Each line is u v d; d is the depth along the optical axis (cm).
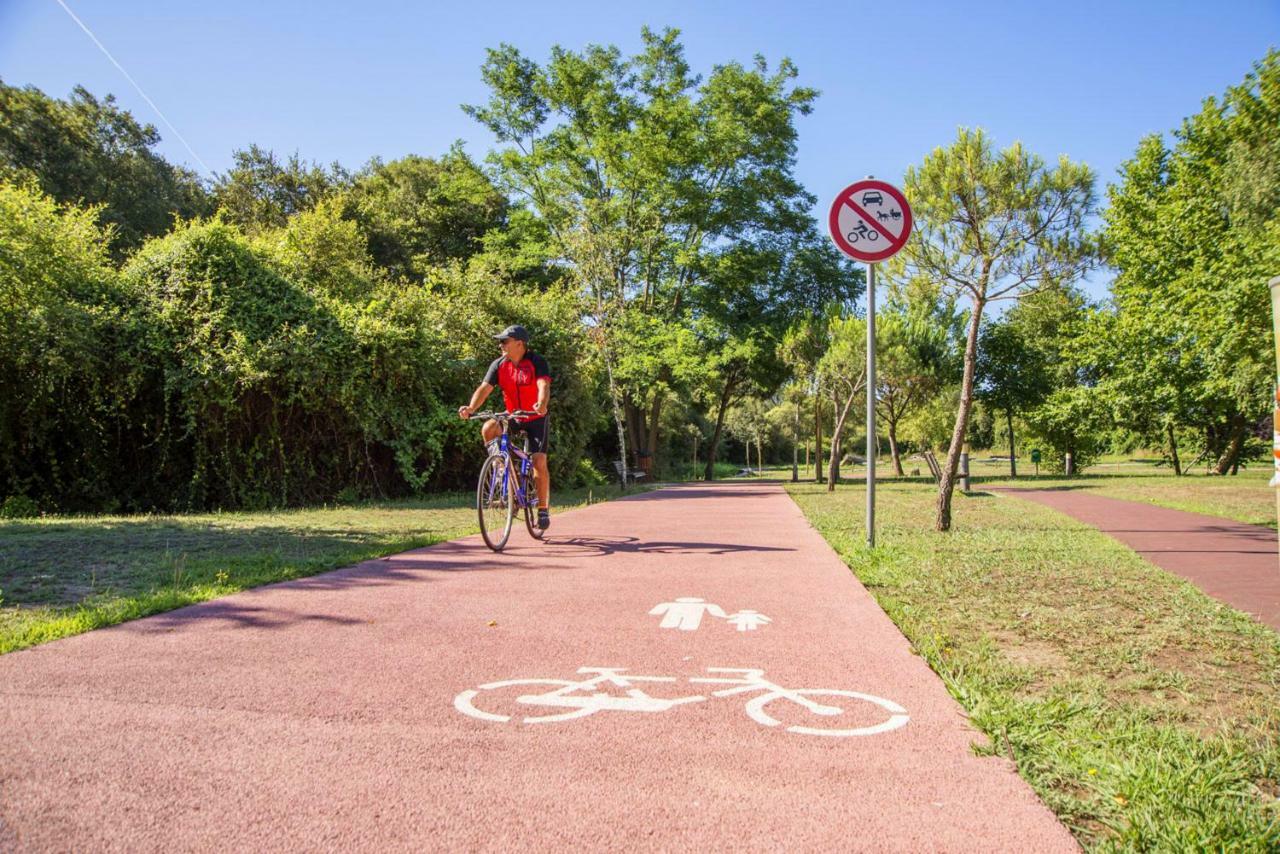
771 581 516
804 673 315
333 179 3881
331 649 341
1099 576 540
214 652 333
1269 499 1384
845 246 689
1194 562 622
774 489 2038
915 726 259
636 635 372
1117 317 3111
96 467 1253
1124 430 3469
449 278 1912
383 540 720
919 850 182
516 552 654
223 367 1257
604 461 3052
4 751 228
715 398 3734
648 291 3209
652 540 747
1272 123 1093
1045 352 4172
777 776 220
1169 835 190
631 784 214
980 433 6384
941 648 353
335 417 1426
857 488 2078
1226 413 3088
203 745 235
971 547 691
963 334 3161
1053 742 244
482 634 371
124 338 1245
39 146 2875
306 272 1691
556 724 258
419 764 225
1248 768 230
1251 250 1427
